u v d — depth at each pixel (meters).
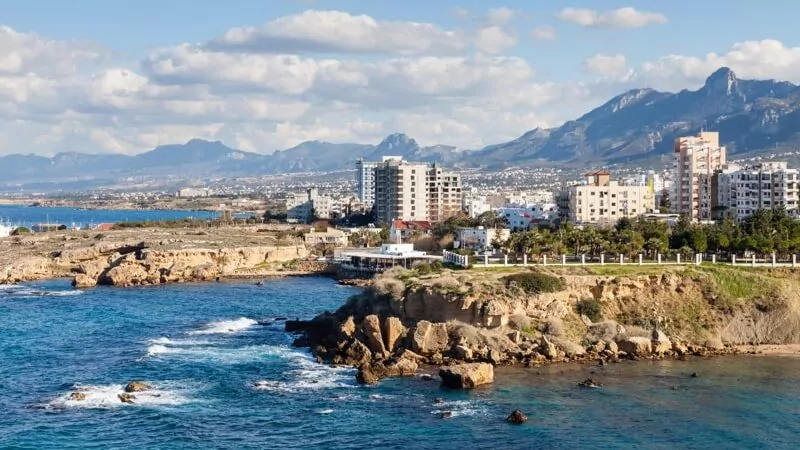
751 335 134.88
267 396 106.31
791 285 144.88
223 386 111.31
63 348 137.12
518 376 114.25
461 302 129.00
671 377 113.81
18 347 138.12
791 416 97.62
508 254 180.12
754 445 88.38
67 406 102.00
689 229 187.25
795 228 185.25
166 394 107.44
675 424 94.69
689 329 133.88
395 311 135.50
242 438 90.75
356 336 129.88
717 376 114.56
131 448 87.56
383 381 112.81
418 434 91.38
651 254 169.50
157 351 133.62
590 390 107.44
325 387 110.38
